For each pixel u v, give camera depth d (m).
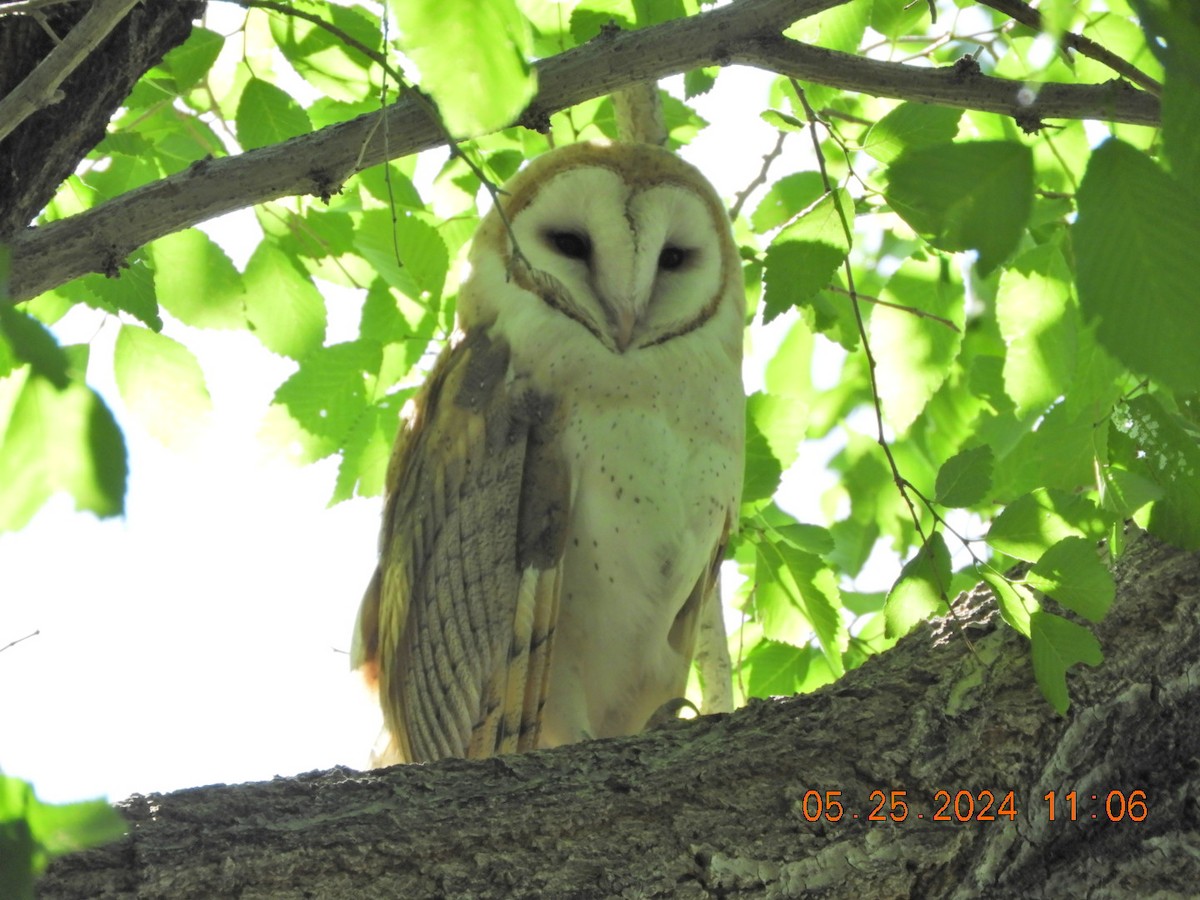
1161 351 2.56
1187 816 4.76
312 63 6.94
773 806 4.79
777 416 8.45
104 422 2.41
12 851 2.65
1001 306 7.07
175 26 6.12
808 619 8.09
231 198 5.35
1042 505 5.30
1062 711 4.82
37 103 3.94
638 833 4.66
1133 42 6.50
